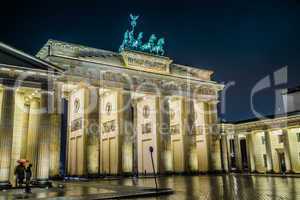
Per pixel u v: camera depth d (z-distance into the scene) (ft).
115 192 98.32
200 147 281.54
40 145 143.95
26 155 161.17
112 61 230.48
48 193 101.86
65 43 208.95
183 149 256.52
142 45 262.47
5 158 134.10
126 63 235.20
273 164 271.08
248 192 98.73
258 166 279.08
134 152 256.32
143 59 244.01
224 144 289.33
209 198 83.10
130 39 256.93
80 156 215.72
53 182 163.73
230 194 92.94
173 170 260.21
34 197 88.38
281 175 217.97
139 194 90.17
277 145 273.75
